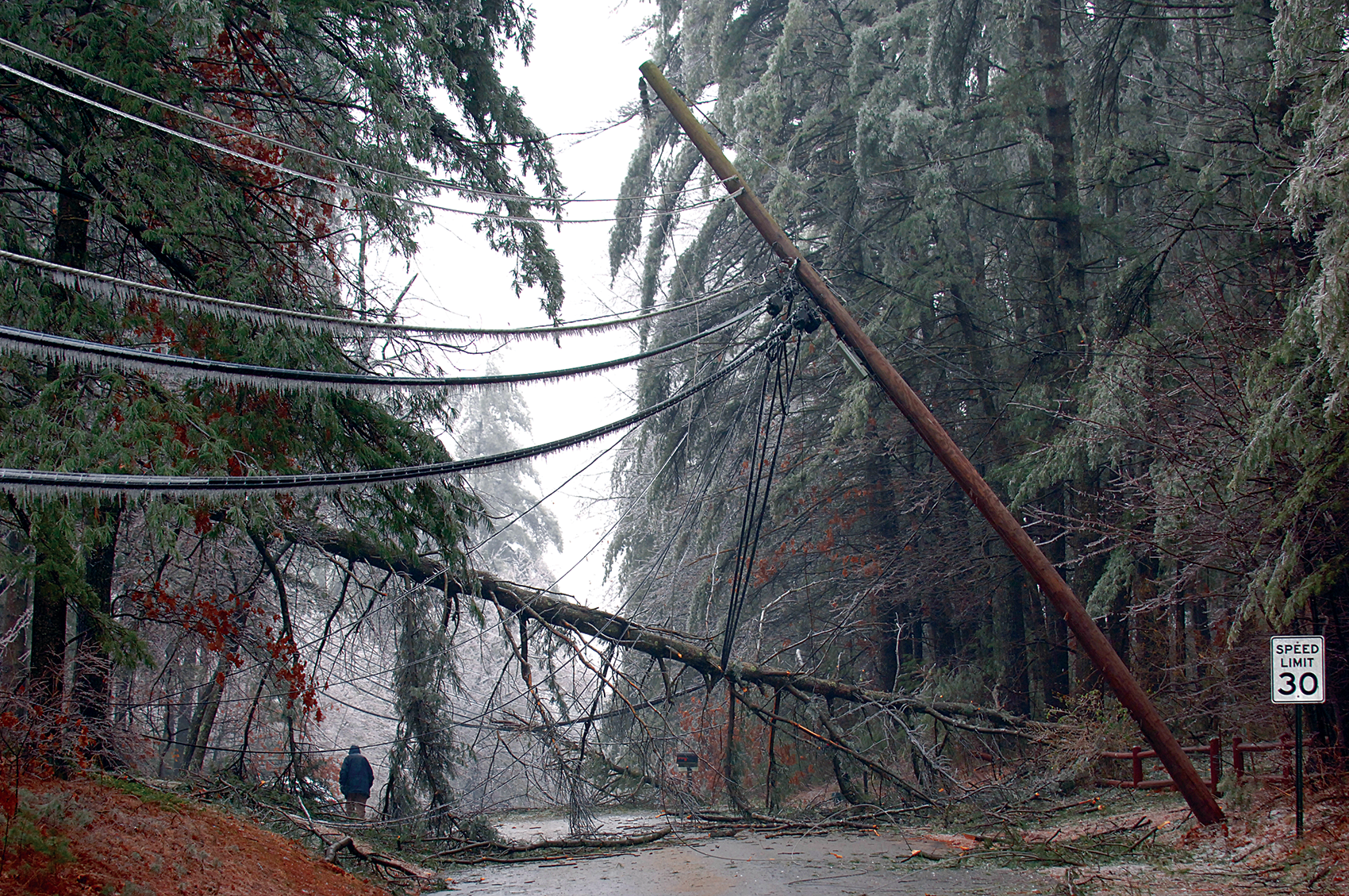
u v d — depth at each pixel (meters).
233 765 15.98
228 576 17.39
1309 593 10.95
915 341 24.59
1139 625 19.97
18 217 10.76
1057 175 22.22
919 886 10.82
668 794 17.91
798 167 24.77
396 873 12.38
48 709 9.38
